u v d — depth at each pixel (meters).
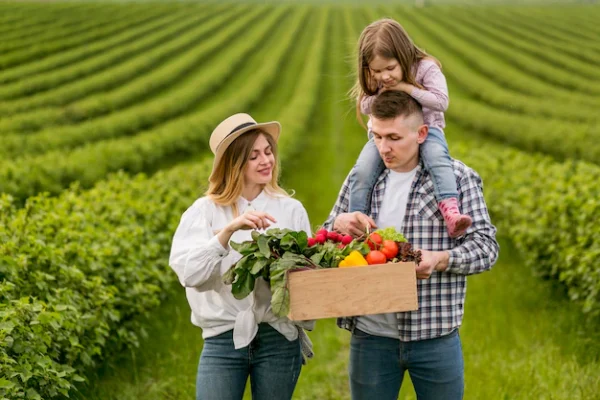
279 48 49.03
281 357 3.64
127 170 17.47
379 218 3.81
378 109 3.55
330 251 3.36
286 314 3.19
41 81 31.69
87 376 5.50
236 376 3.63
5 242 5.55
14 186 12.65
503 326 7.18
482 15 67.31
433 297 3.64
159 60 42.72
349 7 82.81
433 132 3.86
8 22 49.19
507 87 35.91
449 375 3.68
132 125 24.59
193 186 11.59
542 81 37.62
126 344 6.15
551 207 8.19
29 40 42.31
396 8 79.69
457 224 3.46
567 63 41.38
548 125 20.45
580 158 17.95
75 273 5.49
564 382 5.61
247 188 3.80
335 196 14.54
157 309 7.38
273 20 66.00
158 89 35.44
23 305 4.47
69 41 43.38
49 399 4.55
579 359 6.21
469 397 5.56
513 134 21.42
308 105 27.31
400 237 3.44
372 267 3.26
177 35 53.62
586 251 7.05
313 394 5.83
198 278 3.45
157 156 18.95
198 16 64.06
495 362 6.25
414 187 3.75
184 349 6.58
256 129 3.70
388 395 3.80
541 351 6.36
